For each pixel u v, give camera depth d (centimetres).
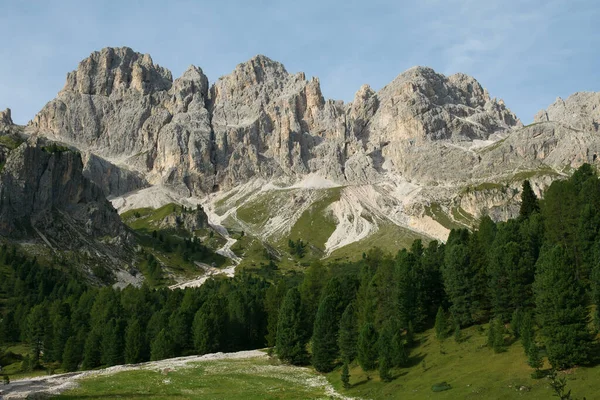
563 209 11844
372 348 9900
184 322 14625
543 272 8644
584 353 7375
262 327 16338
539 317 8269
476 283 10725
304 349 12294
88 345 14012
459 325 10694
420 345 10462
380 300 11769
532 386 7106
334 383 10044
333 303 12088
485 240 13675
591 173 15412
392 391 8425
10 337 17688
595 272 8681
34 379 10819
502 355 8556
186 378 10262
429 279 12088
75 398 8238
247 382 10044
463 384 7756
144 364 12125
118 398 8281
